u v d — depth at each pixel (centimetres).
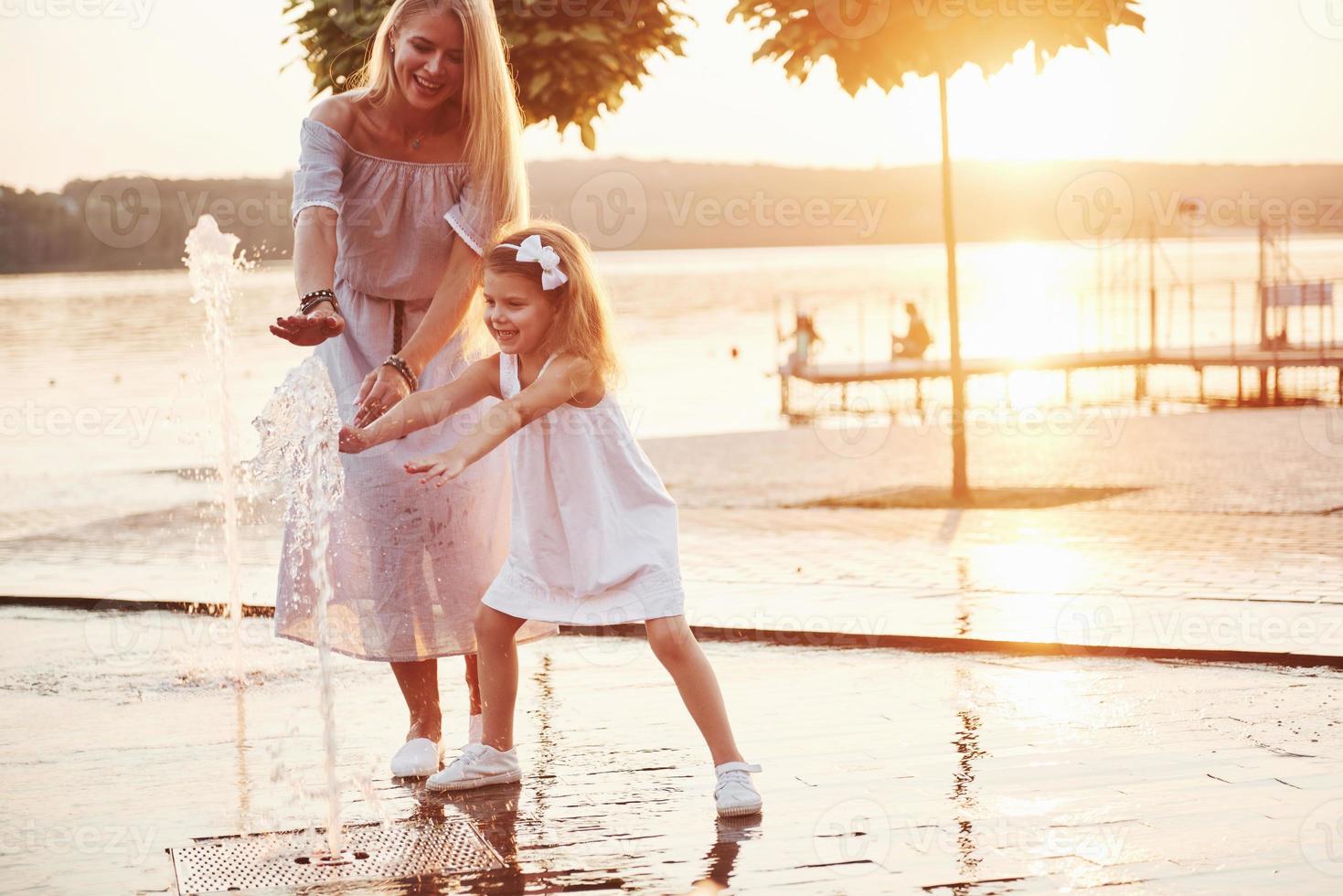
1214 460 1221
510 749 388
